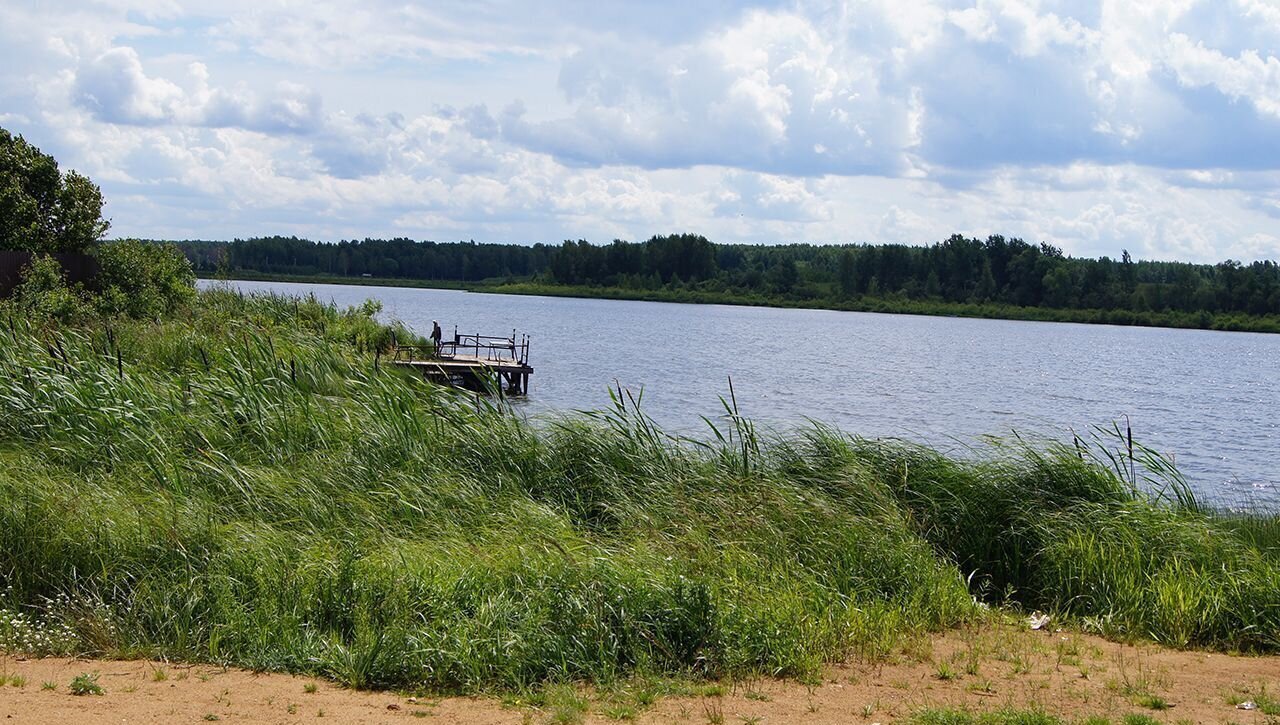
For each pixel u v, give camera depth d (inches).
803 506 418.9
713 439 566.9
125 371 563.5
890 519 419.2
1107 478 464.4
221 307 1365.7
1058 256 6835.6
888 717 259.3
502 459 475.8
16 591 322.7
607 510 446.0
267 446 470.0
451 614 299.4
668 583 318.0
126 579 325.4
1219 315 5905.5
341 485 426.6
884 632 331.3
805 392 1761.8
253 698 256.5
